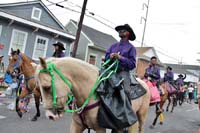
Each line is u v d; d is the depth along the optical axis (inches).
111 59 168.9
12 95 476.1
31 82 314.7
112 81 157.6
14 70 322.3
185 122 472.7
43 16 819.4
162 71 1878.7
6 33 684.1
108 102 151.5
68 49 889.5
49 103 137.8
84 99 153.5
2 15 651.5
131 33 178.7
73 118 161.5
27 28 736.3
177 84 659.4
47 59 150.0
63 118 363.6
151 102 333.4
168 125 412.2
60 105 140.7
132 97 182.9
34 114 366.0
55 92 138.3
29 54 753.6
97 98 154.3
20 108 346.9
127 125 155.1
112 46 184.4
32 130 284.4
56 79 140.5
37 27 742.5
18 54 322.3
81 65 154.3
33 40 760.3
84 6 623.5
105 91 154.6
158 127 383.2
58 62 146.2
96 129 158.1
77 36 624.4
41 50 790.5
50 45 816.9
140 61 1409.9
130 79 181.5
